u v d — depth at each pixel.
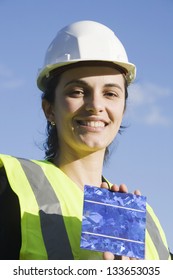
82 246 1.26
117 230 1.29
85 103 1.40
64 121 1.41
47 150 1.51
